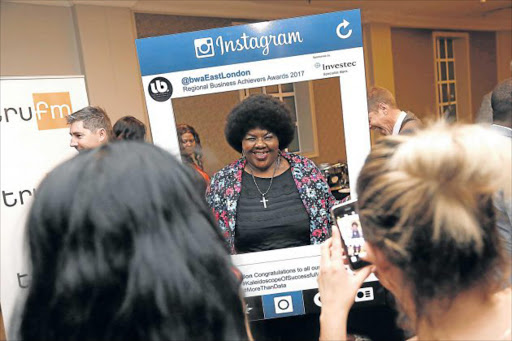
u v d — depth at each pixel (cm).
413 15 711
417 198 52
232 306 45
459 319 56
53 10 415
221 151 140
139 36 468
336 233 79
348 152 130
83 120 189
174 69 126
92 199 41
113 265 40
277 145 139
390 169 56
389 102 251
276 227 142
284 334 157
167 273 40
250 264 135
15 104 174
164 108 129
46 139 183
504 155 53
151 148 48
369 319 149
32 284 42
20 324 42
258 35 124
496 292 57
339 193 145
